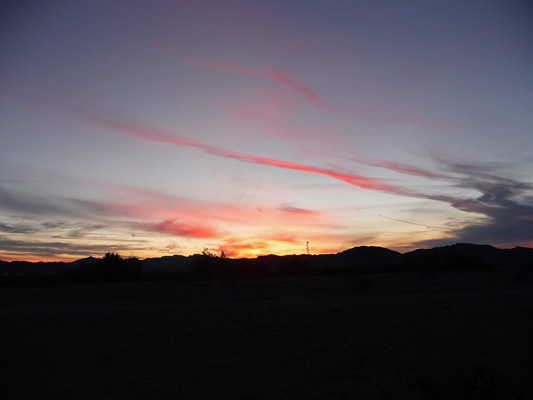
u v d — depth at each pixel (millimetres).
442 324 14758
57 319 16812
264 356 10781
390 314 16781
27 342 12656
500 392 7836
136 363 10258
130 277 65125
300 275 80062
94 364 10203
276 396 7938
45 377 9203
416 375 9055
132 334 13680
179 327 14688
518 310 17594
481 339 12430
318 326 14359
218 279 63094
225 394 8070
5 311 20688
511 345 11672
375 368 9641
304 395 7984
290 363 10125
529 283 39000
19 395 8070
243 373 9375
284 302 23297
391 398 7781
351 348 11500
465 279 47906
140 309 20203
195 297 29734
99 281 63219
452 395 6559
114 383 8758
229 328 14266
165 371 9570
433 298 23281
